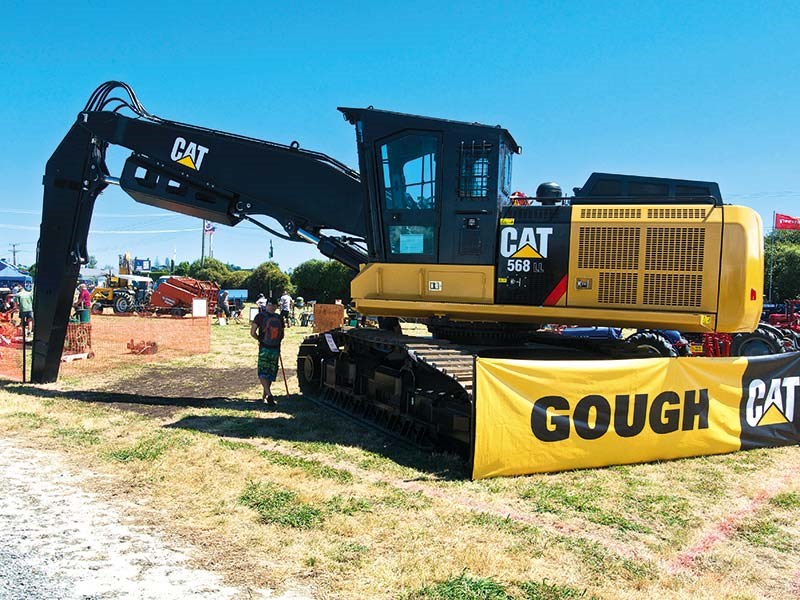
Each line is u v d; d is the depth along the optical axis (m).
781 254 40.16
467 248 7.05
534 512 4.88
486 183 6.98
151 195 9.12
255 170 8.62
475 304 7.03
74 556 3.93
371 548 4.12
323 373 9.46
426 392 6.74
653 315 6.56
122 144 9.05
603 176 7.11
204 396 9.62
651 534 4.55
